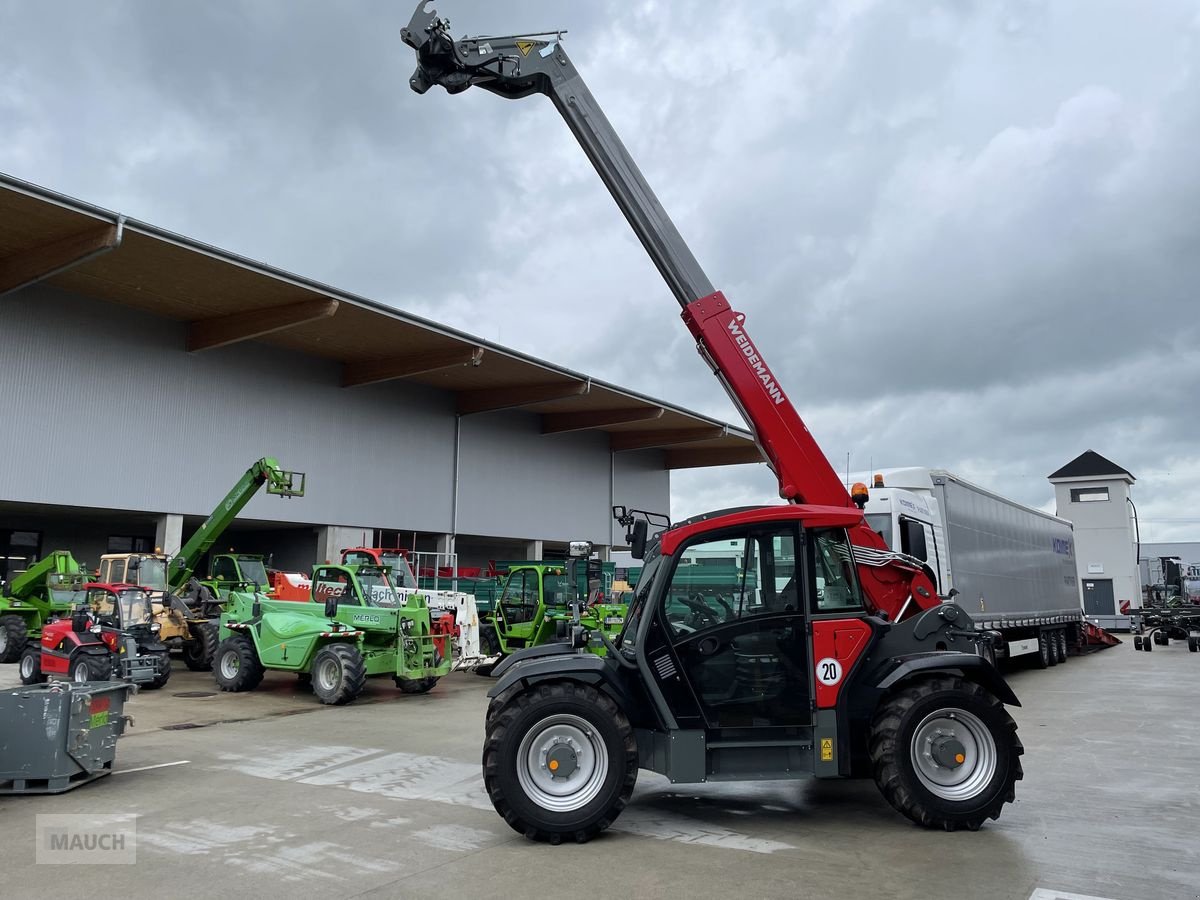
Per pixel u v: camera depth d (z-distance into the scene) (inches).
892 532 469.1
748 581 232.2
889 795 223.6
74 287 772.6
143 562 676.7
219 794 268.1
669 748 221.8
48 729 268.1
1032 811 246.1
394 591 573.0
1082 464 1721.2
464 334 941.8
